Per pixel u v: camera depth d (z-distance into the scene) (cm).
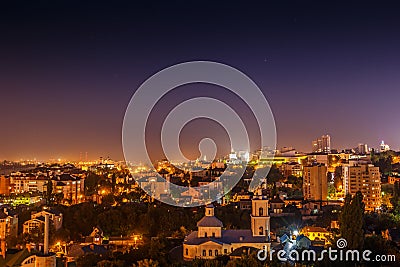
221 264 10406
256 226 15050
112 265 11788
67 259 16088
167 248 15550
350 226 11512
